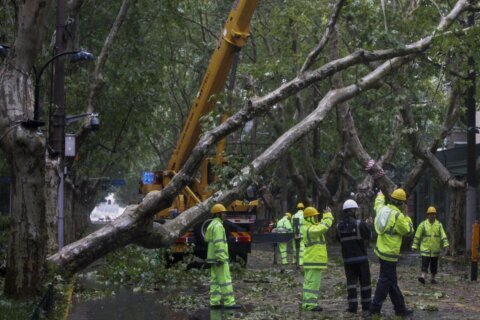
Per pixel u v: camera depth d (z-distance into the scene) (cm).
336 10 2641
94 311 2142
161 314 2072
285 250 3825
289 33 4856
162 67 5325
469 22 3544
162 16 4816
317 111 2655
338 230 2111
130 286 2889
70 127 4603
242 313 2088
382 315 2039
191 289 2778
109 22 4834
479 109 4903
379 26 3206
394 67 2919
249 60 6438
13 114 2009
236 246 3594
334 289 2691
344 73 5056
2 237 3641
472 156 3916
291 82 2502
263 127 7331
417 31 3369
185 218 2428
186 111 7494
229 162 2320
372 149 5881
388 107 5009
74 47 3350
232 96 2456
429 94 4919
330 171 5981
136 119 5272
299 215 3675
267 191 6819
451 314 2053
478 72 3662
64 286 2172
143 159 8569
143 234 2300
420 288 2742
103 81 3562
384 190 4166
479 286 2808
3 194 7138
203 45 5847
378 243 1988
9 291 2044
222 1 5931
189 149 3531
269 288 2736
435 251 2867
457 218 4491
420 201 6706
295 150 6356
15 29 2034
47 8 2009
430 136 5500
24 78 2042
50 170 2542
